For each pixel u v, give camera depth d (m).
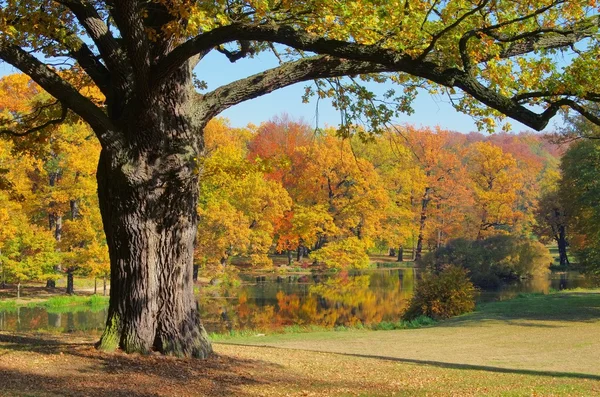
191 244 10.64
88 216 33.78
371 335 19.55
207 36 8.65
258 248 45.72
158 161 9.98
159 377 8.82
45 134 12.91
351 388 9.24
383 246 65.31
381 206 50.53
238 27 8.51
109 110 10.50
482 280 39.59
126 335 10.11
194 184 10.42
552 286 39.34
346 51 8.55
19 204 31.95
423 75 8.61
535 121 8.40
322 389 9.04
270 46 12.16
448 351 15.91
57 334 15.01
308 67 10.23
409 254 71.88
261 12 8.14
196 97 10.39
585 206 30.02
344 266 48.69
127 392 7.77
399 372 11.30
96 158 32.94
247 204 45.09
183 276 10.51
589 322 21.41
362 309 29.69
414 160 58.47
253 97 10.50
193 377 9.08
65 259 34.06
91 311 29.81
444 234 60.47
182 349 10.39
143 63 8.99
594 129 27.69
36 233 34.00
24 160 31.02
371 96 12.55
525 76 9.27
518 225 64.94
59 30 9.69
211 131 49.44
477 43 9.11
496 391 9.24
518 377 11.07
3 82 29.67
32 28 9.15
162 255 10.27
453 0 9.06
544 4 9.42
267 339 18.45
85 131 32.41
